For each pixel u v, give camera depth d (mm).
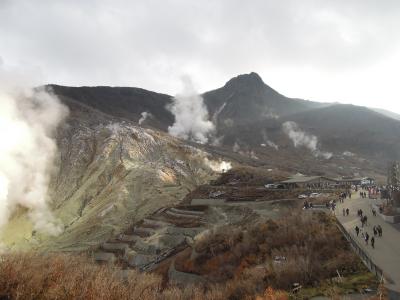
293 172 196250
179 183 168125
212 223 84125
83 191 169500
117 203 145000
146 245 82812
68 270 23219
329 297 29312
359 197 74188
